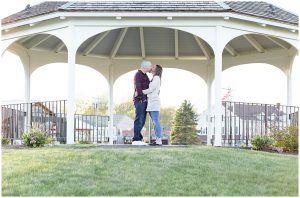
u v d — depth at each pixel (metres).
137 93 14.38
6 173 10.62
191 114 35.34
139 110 14.49
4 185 9.85
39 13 15.56
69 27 15.27
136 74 14.35
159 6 15.31
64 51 20.91
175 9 14.95
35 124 16.50
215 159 12.02
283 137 15.63
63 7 15.14
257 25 16.00
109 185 9.91
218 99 14.95
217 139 14.84
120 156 12.02
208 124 20.95
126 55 21.28
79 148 13.57
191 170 10.98
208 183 10.16
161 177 10.45
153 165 11.27
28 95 20.11
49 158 11.88
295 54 19.45
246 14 15.33
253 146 15.45
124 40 20.09
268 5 17.38
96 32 15.28
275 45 19.78
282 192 9.74
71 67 15.16
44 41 19.47
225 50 20.88
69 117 14.93
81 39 15.29
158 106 14.25
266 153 13.52
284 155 13.51
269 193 9.66
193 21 15.22
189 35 19.38
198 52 20.92
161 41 20.08
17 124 18.17
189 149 13.20
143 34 19.50
